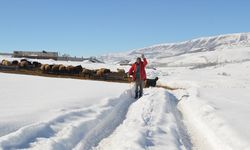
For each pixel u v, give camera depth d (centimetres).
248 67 7375
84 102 1333
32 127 819
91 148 809
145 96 1820
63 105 1198
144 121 1089
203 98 1666
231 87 2734
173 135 941
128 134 902
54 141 757
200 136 985
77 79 3012
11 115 946
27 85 2083
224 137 873
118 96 1625
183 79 3453
